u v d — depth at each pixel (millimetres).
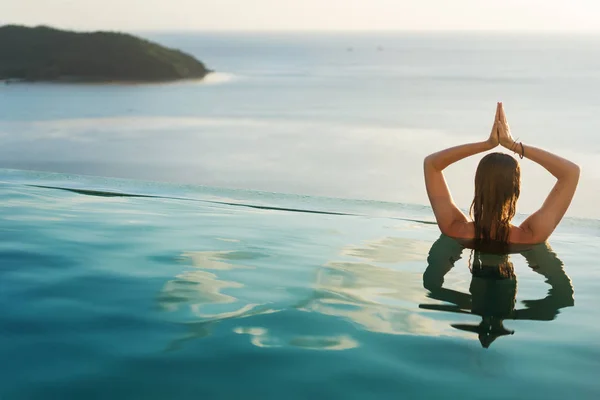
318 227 3025
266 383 1521
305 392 1482
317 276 2295
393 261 2490
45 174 4172
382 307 2008
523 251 2658
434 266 2436
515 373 1575
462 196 4938
